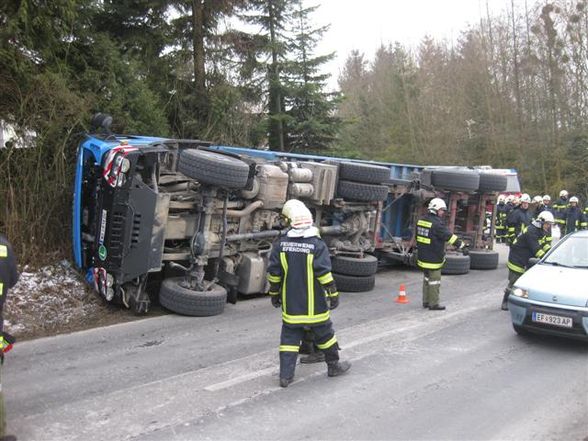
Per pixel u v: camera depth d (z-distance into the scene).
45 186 9.16
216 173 7.52
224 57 15.46
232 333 7.15
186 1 13.73
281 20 20.05
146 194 7.40
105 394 5.00
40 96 9.06
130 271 7.43
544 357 6.48
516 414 4.79
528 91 32.88
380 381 5.50
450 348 6.72
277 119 19.86
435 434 4.34
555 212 19.61
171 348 6.45
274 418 4.57
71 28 10.02
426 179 12.40
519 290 7.11
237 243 8.78
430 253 8.80
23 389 5.08
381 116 39.22
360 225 10.41
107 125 8.35
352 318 8.19
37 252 8.80
